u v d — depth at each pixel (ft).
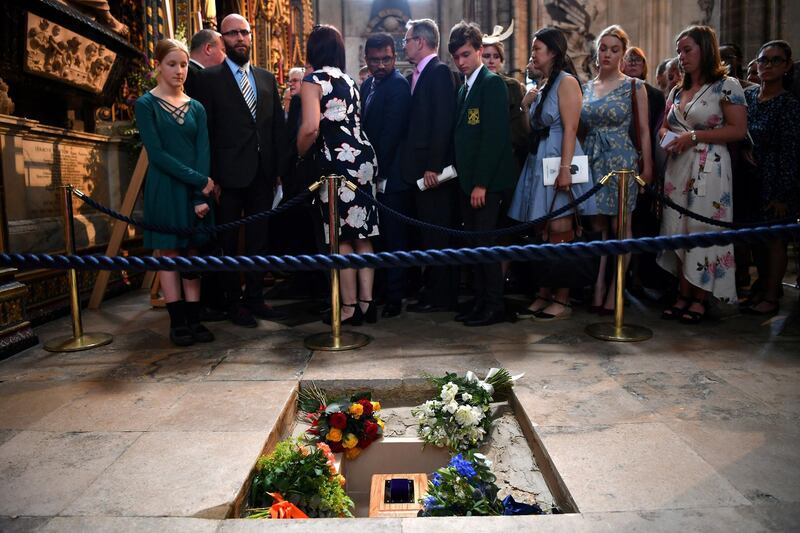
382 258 8.89
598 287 14.34
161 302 16.03
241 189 13.89
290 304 16.52
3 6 15.30
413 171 13.89
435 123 13.39
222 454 7.07
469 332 12.73
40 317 14.21
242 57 13.58
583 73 46.85
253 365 10.54
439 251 8.76
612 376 9.67
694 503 5.88
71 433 7.74
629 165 13.51
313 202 13.08
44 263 9.27
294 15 48.37
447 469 6.82
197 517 5.81
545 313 13.93
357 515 7.68
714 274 12.94
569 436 7.45
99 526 5.65
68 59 17.81
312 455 7.14
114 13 24.22
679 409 8.23
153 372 10.25
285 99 20.95
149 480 6.49
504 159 13.17
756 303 14.52
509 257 8.52
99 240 17.70
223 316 14.40
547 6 46.57
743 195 14.97
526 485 7.15
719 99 12.80
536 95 14.75
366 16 60.29
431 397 9.71
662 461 6.75
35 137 15.16
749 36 38.22
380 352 11.24
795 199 14.23
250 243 14.14
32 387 9.57
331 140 12.66
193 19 23.91
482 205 13.29
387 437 8.60
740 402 8.44
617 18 46.55
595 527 5.52
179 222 12.04
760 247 14.30
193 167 12.20
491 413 8.95
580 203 12.37
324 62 12.69
